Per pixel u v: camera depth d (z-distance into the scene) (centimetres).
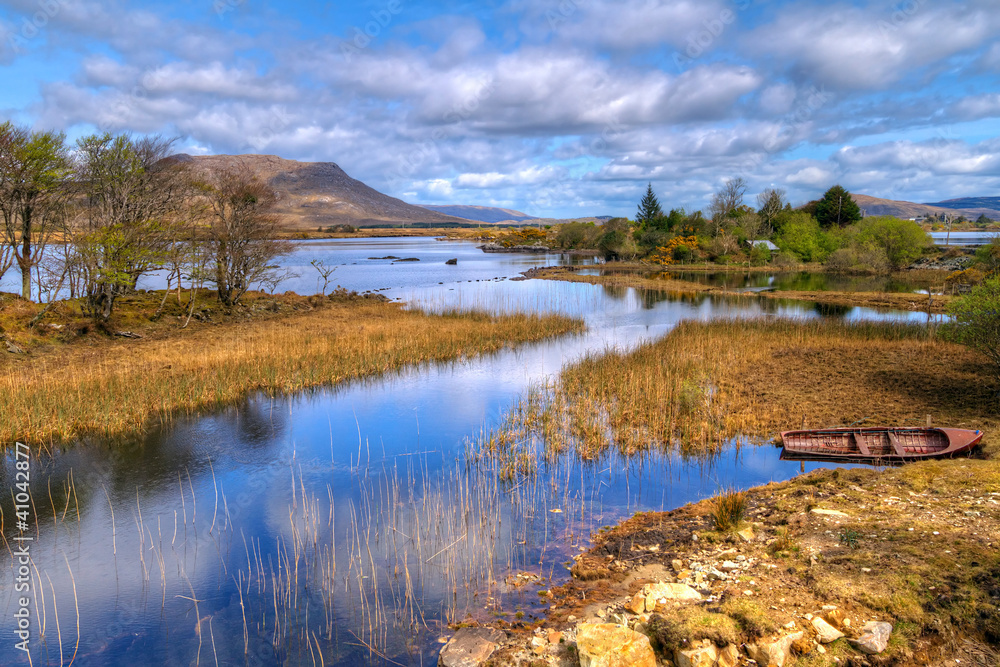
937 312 3528
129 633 730
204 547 940
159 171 2745
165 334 2536
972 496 882
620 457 1291
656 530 926
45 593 819
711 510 979
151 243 2645
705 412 1523
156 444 1401
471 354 2392
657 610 669
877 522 819
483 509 1044
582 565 838
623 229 10594
